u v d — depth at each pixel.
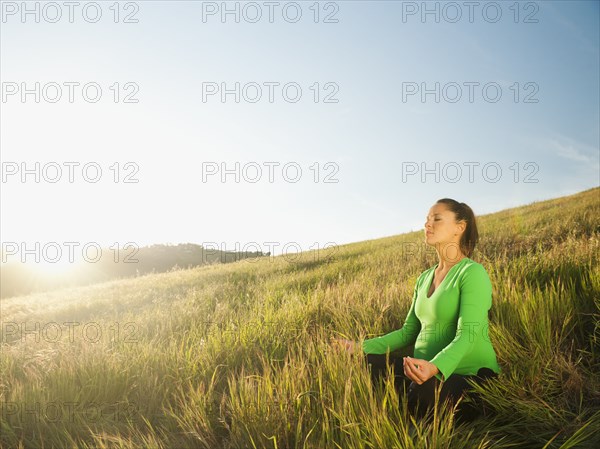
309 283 8.05
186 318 6.04
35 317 8.59
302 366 3.02
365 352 3.33
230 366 3.84
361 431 2.35
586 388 2.98
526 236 8.65
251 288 8.34
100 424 2.95
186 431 2.73
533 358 3.09
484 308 2.83
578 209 11.82
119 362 3.76
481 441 2.36
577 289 4.42
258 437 2.46
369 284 6.17
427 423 2.57
